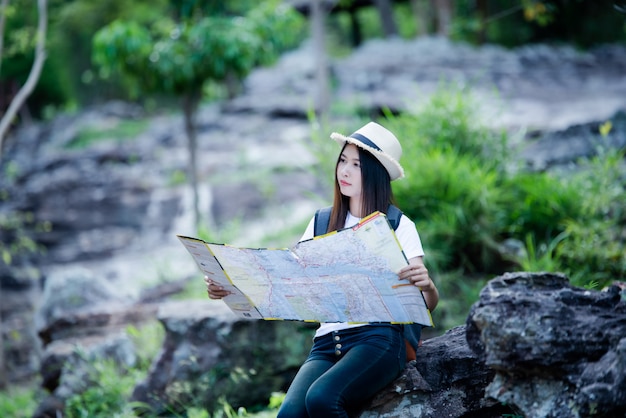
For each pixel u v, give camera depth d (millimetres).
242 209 12828
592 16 22531
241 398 4816
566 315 2811
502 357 2818
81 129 22109
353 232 2746
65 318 6645
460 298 5543
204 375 4812
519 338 2779
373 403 3137
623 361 2529
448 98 7020
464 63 19891
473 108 7109
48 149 20672
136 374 5590
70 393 5684
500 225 6074
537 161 8531
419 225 6043
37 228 13820
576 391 2682
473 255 5945
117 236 13680
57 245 13750
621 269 5348
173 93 9883
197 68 9500
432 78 18469
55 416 5684
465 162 6395
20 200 15555
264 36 9844
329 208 3312
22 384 9375
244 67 9523
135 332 6047
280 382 4852
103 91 30797
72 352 6023
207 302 5273
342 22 34438
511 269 5797
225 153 16453
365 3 25766
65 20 23766
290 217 11484
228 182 14211
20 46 8750
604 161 6570
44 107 28328
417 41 21969
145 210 14422
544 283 3072
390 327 3039
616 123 9242
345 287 2836
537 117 12727
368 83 18547
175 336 4977
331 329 3098
